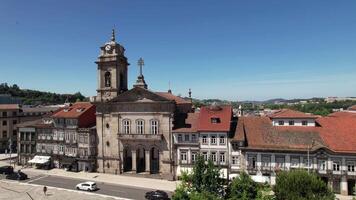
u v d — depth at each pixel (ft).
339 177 192.13
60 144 280.72
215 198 120.16
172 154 240.94
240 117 244.42
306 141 208.54
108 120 262.26
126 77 286.66
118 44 271.28
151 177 243.60
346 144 197.67
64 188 216.95
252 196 126.11
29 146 299.58
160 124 244.42
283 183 141.28
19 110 397.19
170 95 302.45
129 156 267.18
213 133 223.30
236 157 218.59
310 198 132.98
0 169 263.70
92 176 250.57
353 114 257.75
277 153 207.10
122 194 201.57
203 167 132.87
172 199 125.08
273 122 230.07
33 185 223.51
